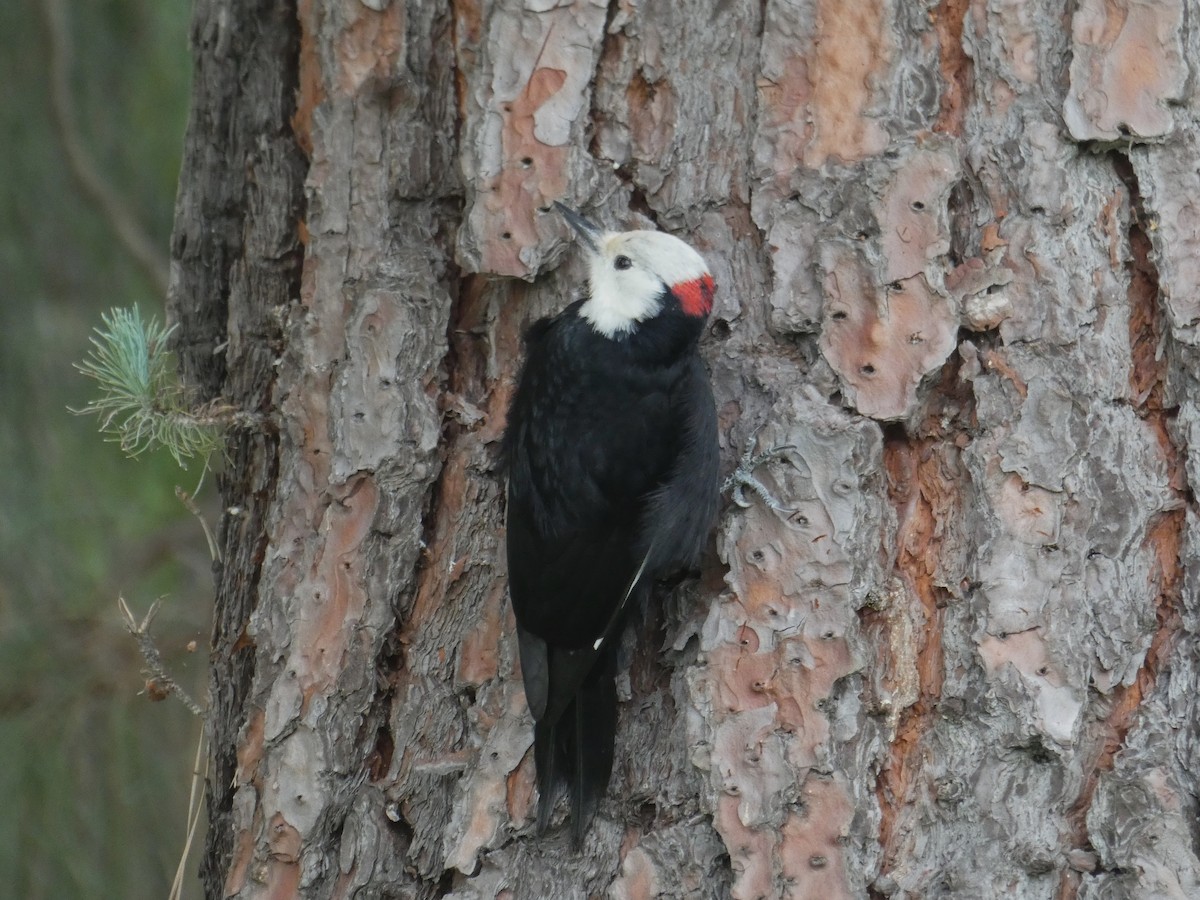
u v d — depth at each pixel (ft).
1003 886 23.15
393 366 26.32
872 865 23.52
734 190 25.86
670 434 25.57
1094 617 23.63
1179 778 23.27
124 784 39.04
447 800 25.98
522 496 25.73
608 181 26.16
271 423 28.99
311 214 27.48
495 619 26.35
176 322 31.01
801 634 23.85
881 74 24.81
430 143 27.04
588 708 25.55
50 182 43.09
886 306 24.30
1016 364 23.97
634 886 24.45
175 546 41.65
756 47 25.64
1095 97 24.23
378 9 26.96
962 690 23.63
